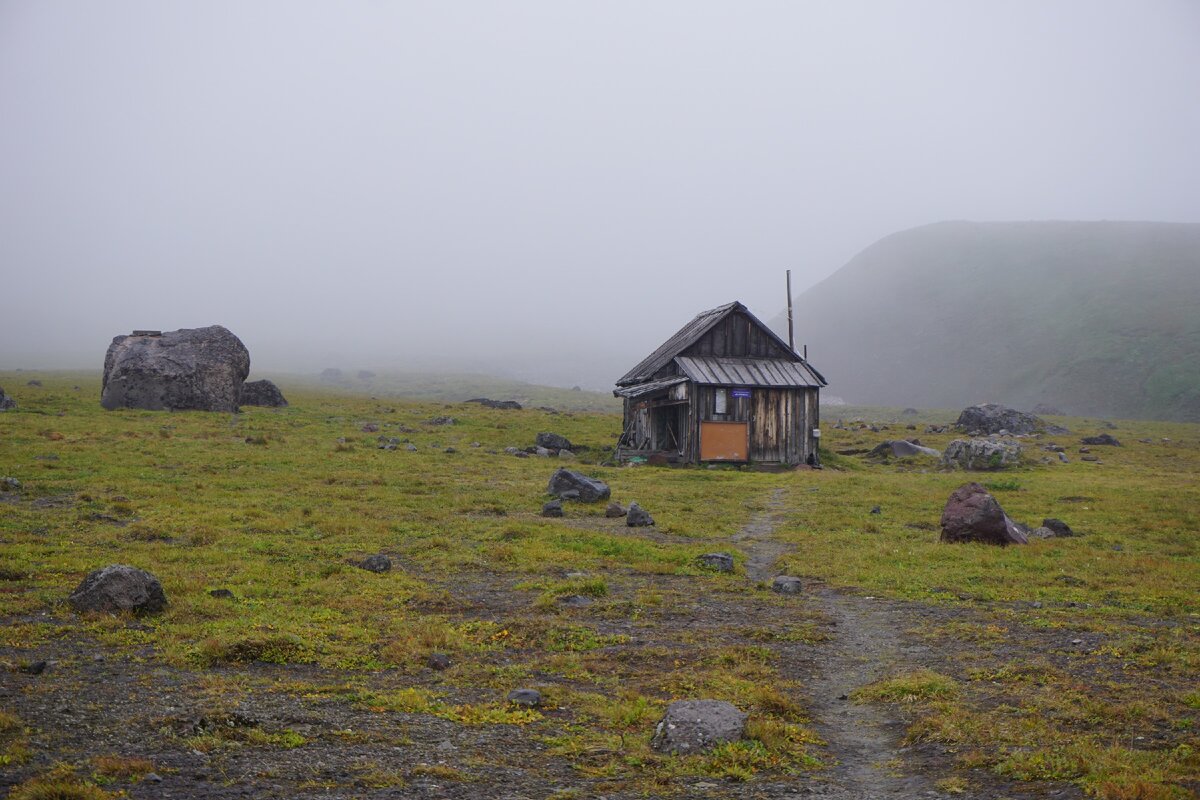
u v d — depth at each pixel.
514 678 14.46
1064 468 55.56
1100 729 12.09
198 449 44.47
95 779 9.42
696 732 11.63
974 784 10.38
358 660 15.03
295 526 28.19
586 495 36.19
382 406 78.81
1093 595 21.67
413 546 26.16
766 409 58.84
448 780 10.05
